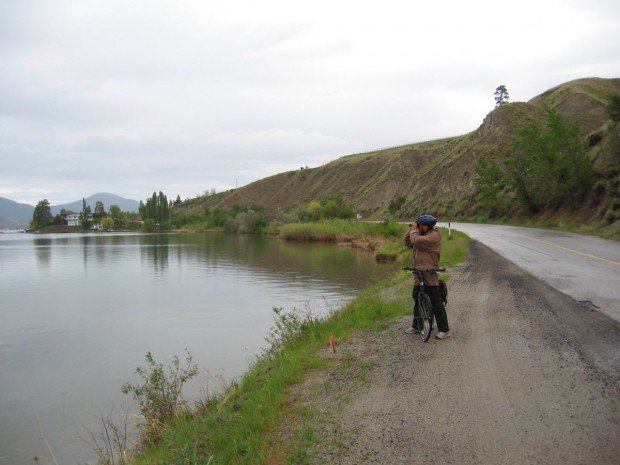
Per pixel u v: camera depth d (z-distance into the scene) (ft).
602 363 20.04
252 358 40.83
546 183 136.15
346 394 19.52
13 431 28.71
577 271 46.42
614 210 99.30
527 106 303.68
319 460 14.33
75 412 31.58
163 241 269.64
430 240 26.48
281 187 602.85
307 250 169.68
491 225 158.51
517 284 41.73
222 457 15.44
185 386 33.47
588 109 289.94
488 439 14.46
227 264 129.49
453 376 20.22
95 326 59.16
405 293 44.37
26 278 111.86
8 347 49.73
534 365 20.61
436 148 431.43
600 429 14.46
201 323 57.77
